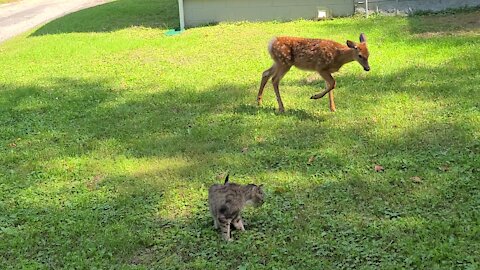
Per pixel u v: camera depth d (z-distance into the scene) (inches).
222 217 178.1
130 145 277.1
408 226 178.1
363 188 208.2
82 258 175.5
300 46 295.7
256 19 615.2
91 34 634.8
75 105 356.5
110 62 477.1
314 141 259.8
